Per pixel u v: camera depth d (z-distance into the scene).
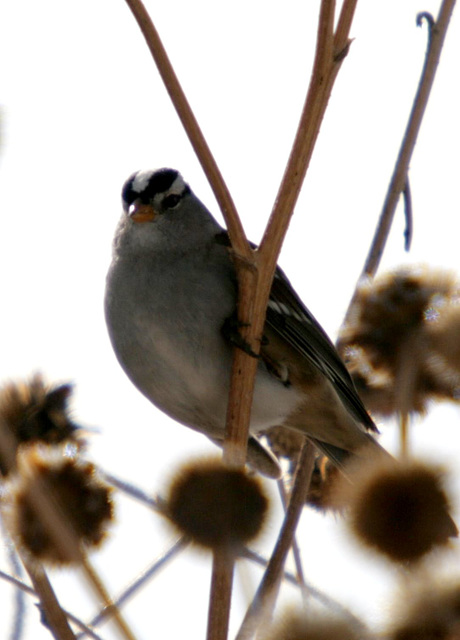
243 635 4.80
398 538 4.41
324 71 5.98
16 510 5.25
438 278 7.12
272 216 6.46
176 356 8.12
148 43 5.77
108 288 8.50
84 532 5.25
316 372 8.35
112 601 4.94
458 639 3.86
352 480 5.12
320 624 4.21
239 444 6.62
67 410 6.74
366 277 7.59
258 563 5.35
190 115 5.93
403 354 6.67
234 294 8.12
